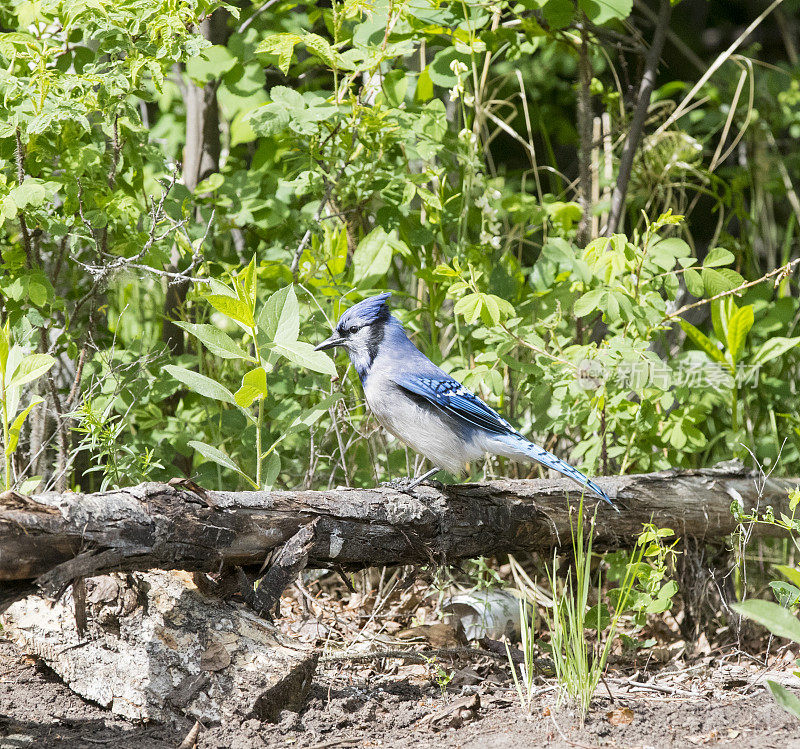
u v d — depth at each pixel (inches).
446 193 421.7
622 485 330.3
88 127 303.3
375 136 387.2
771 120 593.6
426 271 392.8
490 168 540.1
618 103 498.9
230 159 483.5
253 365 392.2
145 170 456.4
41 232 356.5
